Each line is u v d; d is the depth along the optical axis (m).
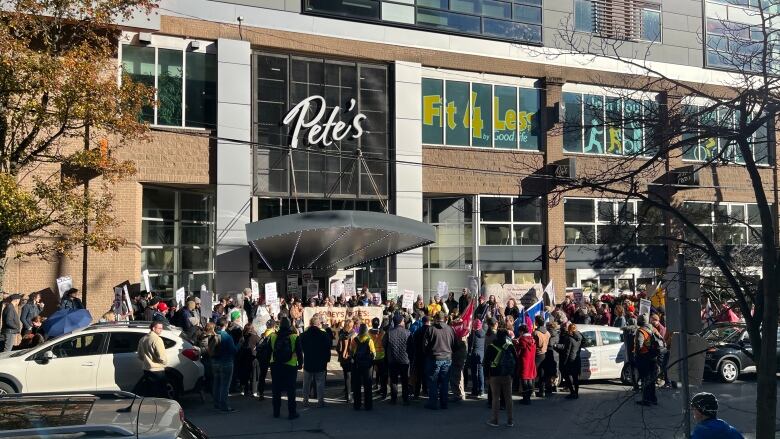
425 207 29.33
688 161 23.25
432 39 27.84
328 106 26.23
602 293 29.84
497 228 28.94
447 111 28.22
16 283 20.81
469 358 16.02
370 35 26.86
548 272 29.22
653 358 13.97
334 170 26.20
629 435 11.52
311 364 14.15
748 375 18.67
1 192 14.85
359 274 28.50
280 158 25.47
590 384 17.39
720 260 6.52
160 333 13.91
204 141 24.36
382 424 12.59
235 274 24.25
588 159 29.28
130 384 13.62
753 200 30.69
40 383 13.17
